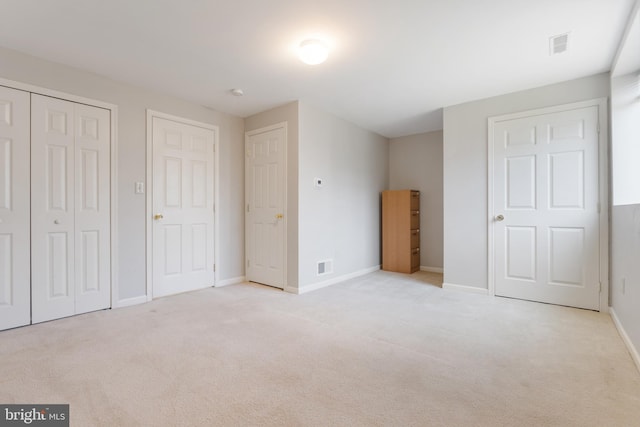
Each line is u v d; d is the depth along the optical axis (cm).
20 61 249
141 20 209
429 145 501
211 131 382
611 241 279
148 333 237
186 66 275
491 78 297
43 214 259
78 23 212
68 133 272
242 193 418
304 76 295
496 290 343
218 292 359
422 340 226
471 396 157
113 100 299
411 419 140
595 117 288
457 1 188
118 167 302
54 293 265
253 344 218
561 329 246
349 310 295
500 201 339
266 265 393
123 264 305
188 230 360
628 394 158
